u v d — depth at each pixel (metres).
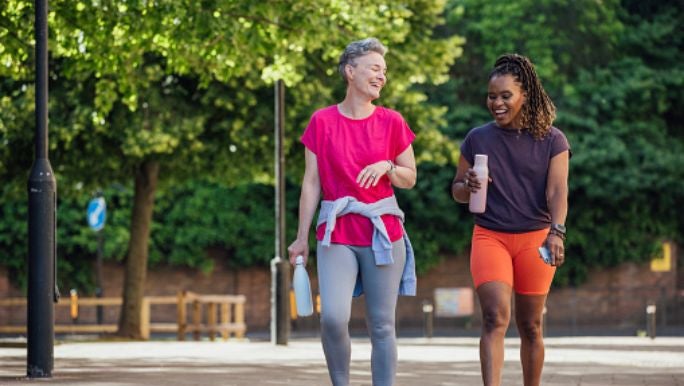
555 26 45.03
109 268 43.09
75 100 30.39
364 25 21.98
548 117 9.22
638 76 45.06
